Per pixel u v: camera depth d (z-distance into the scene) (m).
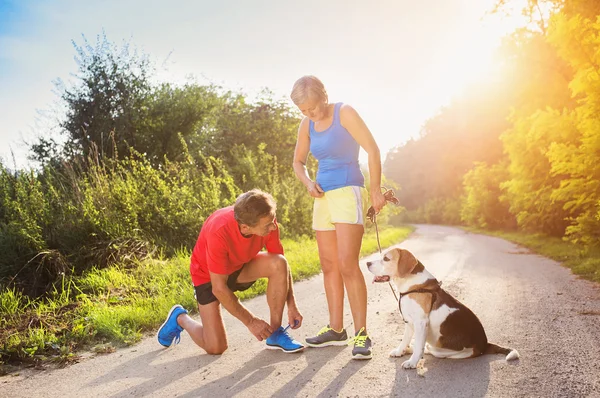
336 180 3.91
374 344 4.09
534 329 4.45
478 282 7.54
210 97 16.25
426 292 3.56
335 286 4.05
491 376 3.20
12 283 6.32
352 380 3.20
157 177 9.85
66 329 4.60
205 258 3.74
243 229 3.53
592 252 10.91
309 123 4.09
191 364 3.65
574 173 11.28
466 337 3.52
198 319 5.17
